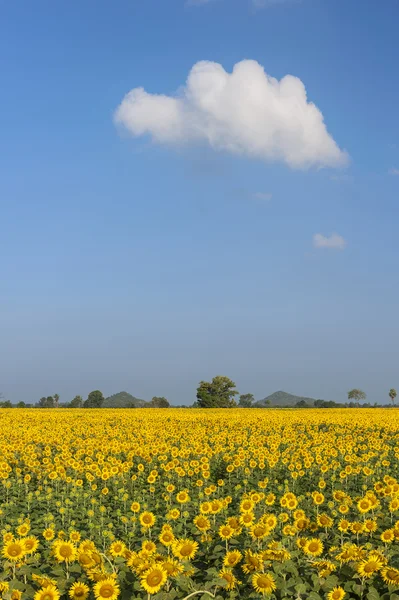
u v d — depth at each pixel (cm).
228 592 870
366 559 900
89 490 2003
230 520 1112
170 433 3656
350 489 2056
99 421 5112
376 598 816
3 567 970
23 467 2661
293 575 882
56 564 990
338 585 866
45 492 2059
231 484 2212
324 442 3156
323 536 1184
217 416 5700
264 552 917
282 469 2397
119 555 968
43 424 4631
